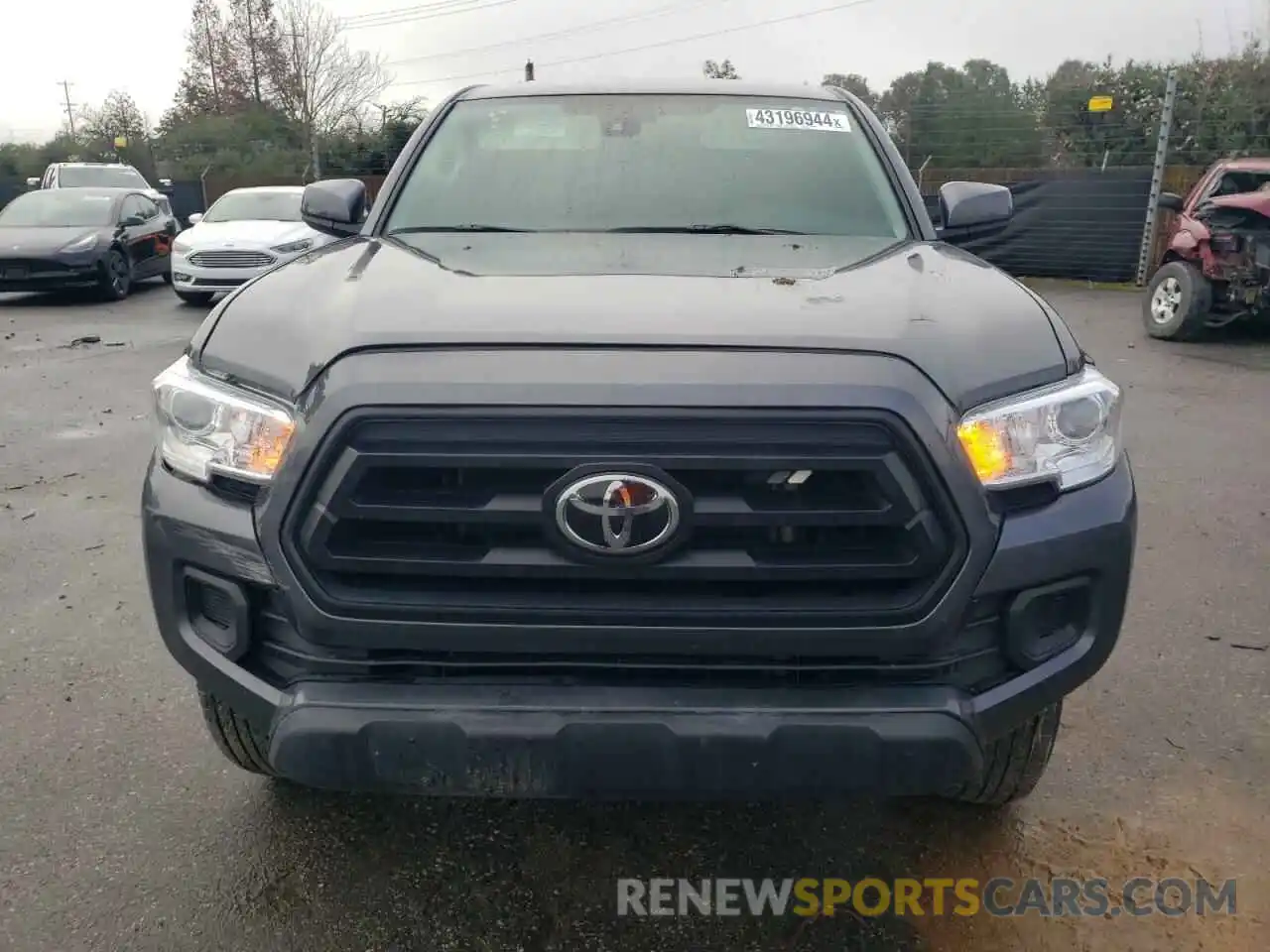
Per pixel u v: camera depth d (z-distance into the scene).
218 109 47.25
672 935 2.34
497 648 1.95
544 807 2.79
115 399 7.90
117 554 4.62
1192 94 19.09
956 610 1.96
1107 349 10.11
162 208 17.25
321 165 32.69
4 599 4.12
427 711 1.95
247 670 2.09
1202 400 7.80
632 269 2.52
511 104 3.62
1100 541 2.07
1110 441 2.17
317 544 1.94
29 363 9.55
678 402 1.88
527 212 3.14
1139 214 16.05
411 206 3.21
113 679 3.47
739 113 3.57
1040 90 22.97
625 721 1.93
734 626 1.93
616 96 3.65
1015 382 2.04
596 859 2.59
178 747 3.07
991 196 3.46
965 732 1.97
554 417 1.88
